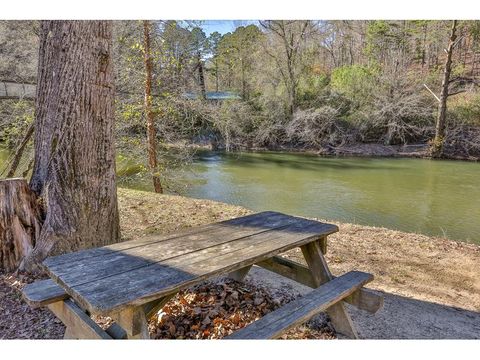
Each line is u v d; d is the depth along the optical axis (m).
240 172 11.50
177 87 7.73
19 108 6.13
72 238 2.93
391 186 9.59
